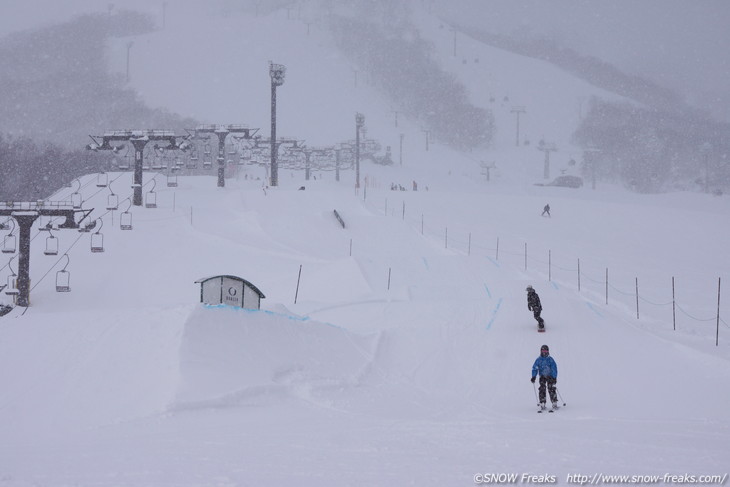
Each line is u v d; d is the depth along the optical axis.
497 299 103.12
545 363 53.69
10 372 55.91
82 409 48.56
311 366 63.75
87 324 63.41
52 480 22.72
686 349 75.44
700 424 40.81
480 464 25.66
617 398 58.25
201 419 44.16
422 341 82.56
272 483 22.19
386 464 25.89
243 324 63.94
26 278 148.75
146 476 23.45
